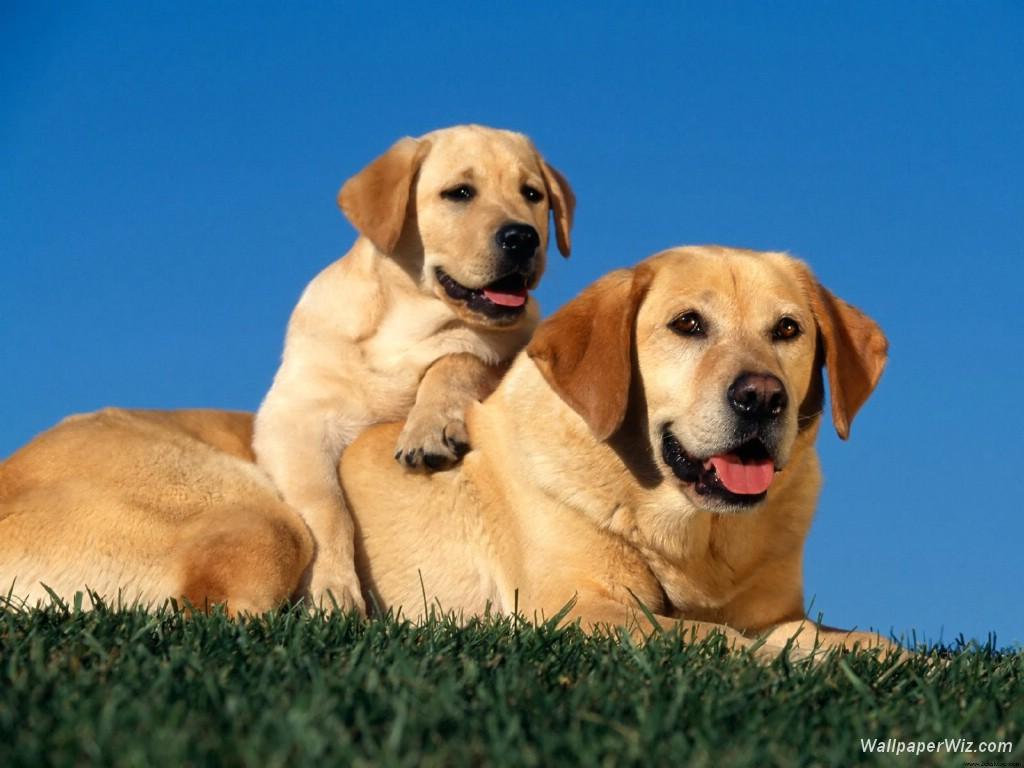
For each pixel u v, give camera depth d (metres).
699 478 5.39
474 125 8.69
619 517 5.65
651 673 3.90
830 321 5.73
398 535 6.54
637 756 3.00
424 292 7.84
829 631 5.81
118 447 6.60
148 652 3.95
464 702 3.43
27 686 3.49
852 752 3.22
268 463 6.99
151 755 2.80
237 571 6.19
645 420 5.56
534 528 5.86
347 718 3.26
